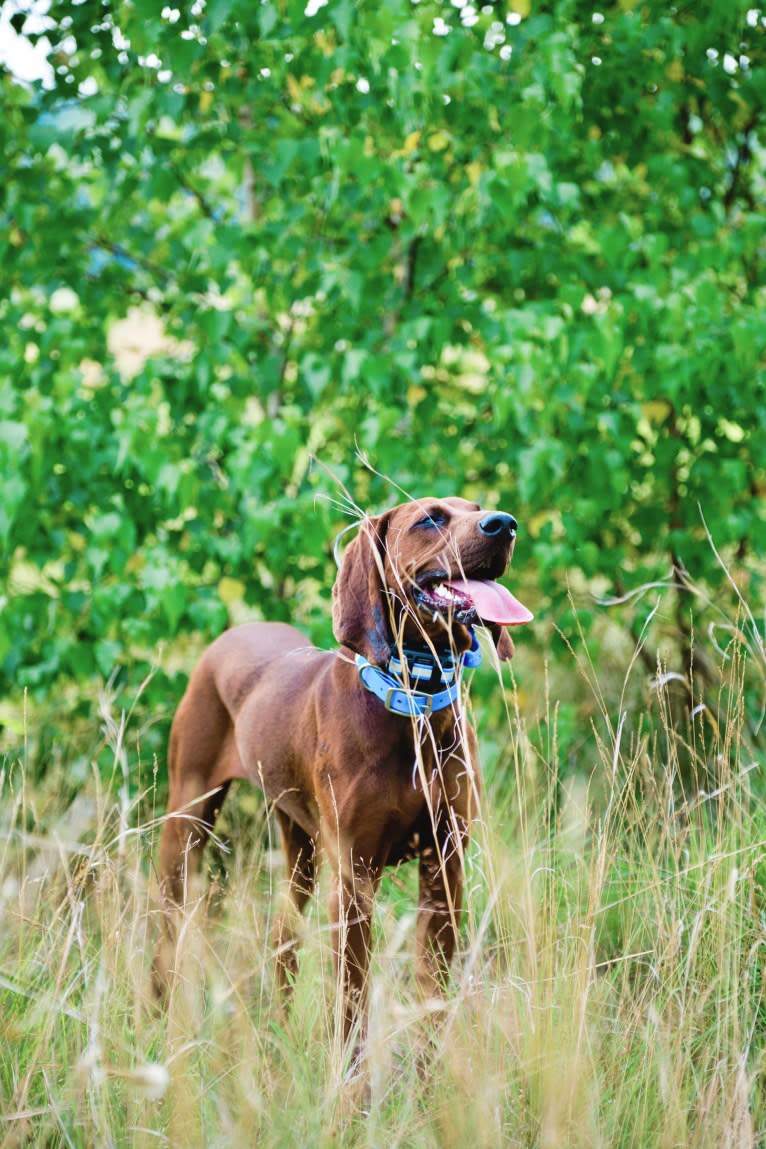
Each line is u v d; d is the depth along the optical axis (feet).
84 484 14.90
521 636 15.43
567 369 13.89
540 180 13.24
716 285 14.46
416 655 10.39
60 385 14.07
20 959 9.32
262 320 16.05
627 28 14.51
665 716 12.51
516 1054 8.18
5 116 15.34
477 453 15.58
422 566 10.08
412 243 15.70
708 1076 8.66
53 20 15.29
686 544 15.20
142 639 14.16
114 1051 8.64
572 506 14.87
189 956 9.37
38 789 14.26
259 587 15.66
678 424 16.16
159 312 16.48
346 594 10.68
